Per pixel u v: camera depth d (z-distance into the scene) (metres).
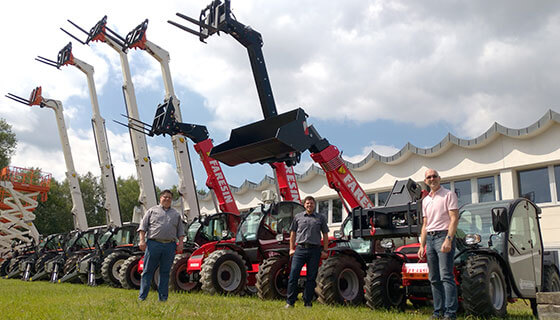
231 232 12.00
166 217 6.46
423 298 7.00
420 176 17.45
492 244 6.81
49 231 46.44
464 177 16.56
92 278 13.48
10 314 4.99
